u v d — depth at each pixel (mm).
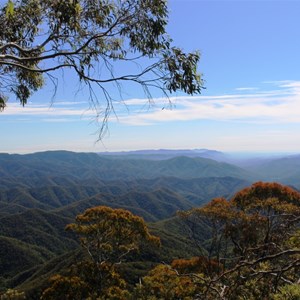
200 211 14148
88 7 5898
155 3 5656
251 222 11750
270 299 3385
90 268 17859
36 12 5953
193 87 5703
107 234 18844
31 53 6129
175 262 14438
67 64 5504
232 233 12297
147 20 5754
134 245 19484
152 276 12570
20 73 7000
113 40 6102
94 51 6059
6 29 6078
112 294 16250
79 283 16984
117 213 19047
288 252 2855
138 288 11742
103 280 17641
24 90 7176
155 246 20266
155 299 11039
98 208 19172
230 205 15078
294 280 3961
